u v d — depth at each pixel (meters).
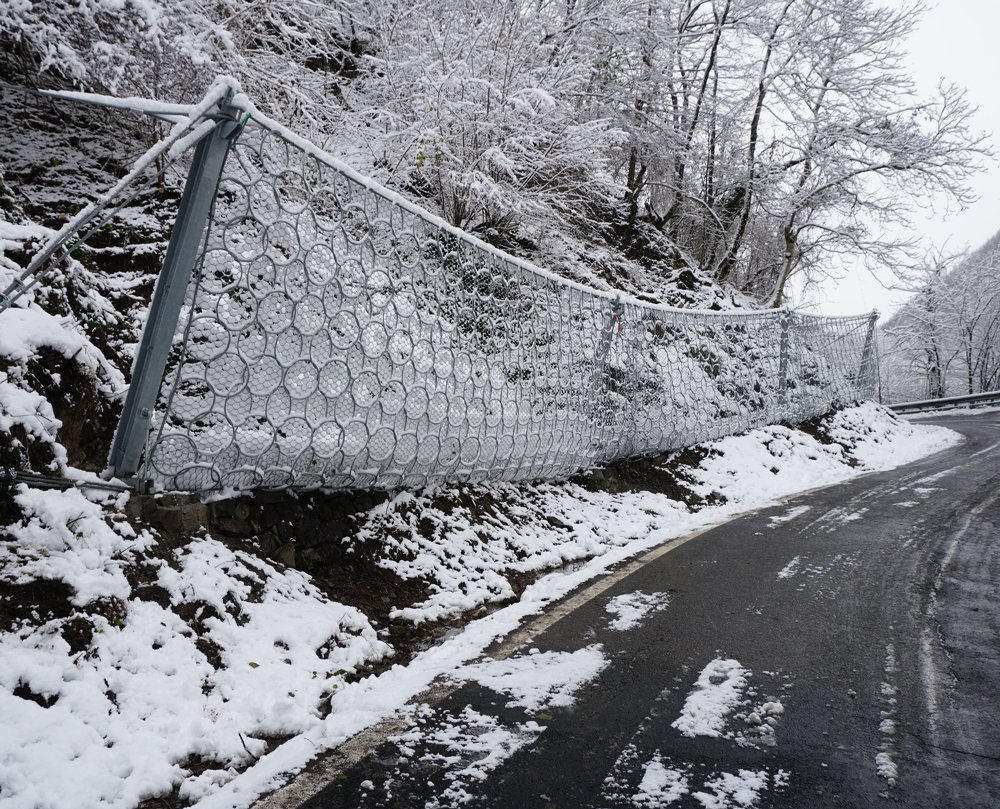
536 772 2.15
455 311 4.38
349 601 3.38
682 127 15.26
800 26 15.06
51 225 4.60
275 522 3.37
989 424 16.52
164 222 5.12
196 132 2.59
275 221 3.01
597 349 6.32
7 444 2.46
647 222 15.13
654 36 11.88
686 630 3.43
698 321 8.70
